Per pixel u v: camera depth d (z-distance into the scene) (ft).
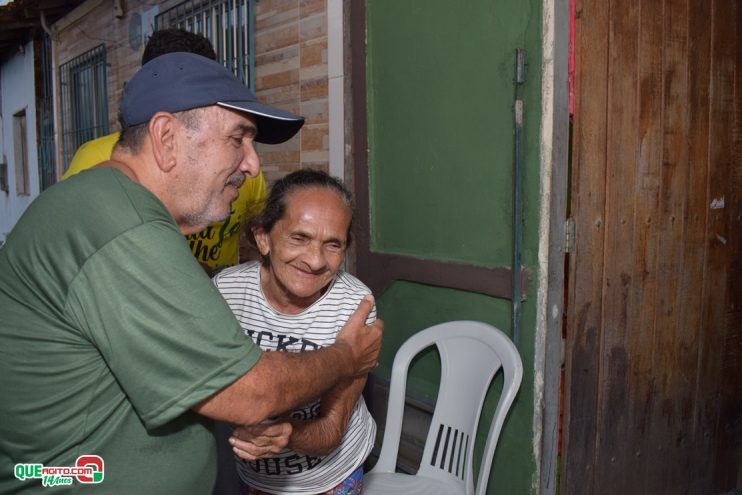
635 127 7.48
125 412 3.22
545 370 6.93
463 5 7.26
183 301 3.05
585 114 6.98
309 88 9.73
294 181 4.61
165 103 3.39
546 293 6.82
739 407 9.37
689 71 7.95
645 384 8.08
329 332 4.75
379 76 8.52
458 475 6.83
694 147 8.16
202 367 3.05
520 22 6.70
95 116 19.03
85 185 3.18
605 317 7.50
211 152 3.52
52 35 21.31
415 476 7.04
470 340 7.06
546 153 6.64
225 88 3.52
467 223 7.54
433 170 7.90
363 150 8.80
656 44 7.56
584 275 7.20
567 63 6.61
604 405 7.69
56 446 3.19
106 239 3.01
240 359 3.10
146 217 3.12
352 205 4.74
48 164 23.43
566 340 7.20
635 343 7.88
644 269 7.82
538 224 6.78
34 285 3.10
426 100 7.88
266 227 4.63
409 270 8.23
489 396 7.57
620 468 8.00
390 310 8.71
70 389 3.12
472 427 6.68
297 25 9.87
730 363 9.11
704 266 8.52
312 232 4.39
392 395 7.25
